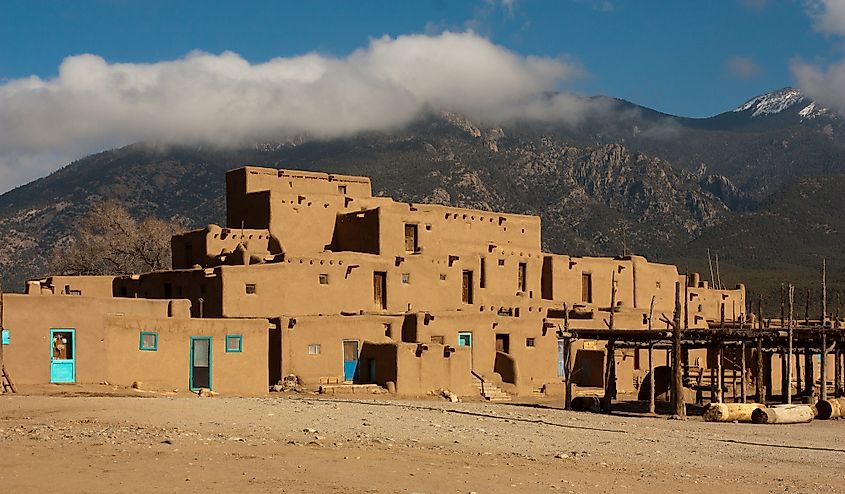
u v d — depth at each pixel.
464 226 61.03
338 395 46.38
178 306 46.22
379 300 54.69
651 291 71.88
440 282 56.94
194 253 56.81
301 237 57.72
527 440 31.81
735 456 31.45
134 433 27.70
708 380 57.62
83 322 40.41
